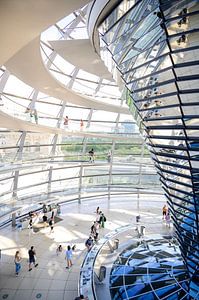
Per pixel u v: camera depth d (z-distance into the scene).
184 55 5.92
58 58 17.91
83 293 10.26
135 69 7.67
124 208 24.19
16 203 18.89
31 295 11.74
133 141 27.14
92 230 17.80
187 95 6.44
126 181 27.42
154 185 26.64
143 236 16.08
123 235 16.41
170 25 5.63
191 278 10.02
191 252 9.47
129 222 20.77
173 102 6.84
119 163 26.31
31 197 20.48
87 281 11.00
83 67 17.41
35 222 20.19
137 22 6.43
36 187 23.11
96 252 13.47
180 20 5.57
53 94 19.19
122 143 27.84
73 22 14.78
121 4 6.43
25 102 20.53
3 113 15.25
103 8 6.88
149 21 6.11
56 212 22.22
